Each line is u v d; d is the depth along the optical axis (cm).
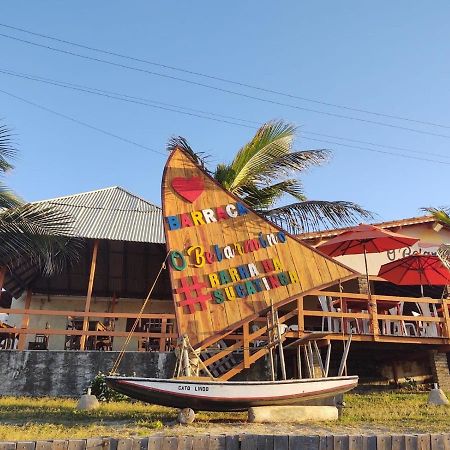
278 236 1261
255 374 1409
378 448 749
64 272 2023
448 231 2028
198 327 1123
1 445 680
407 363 1698
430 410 1134
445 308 1528
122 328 2120
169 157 1305
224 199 1281
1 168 1475
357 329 1510
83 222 1798
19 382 1344
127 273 2044
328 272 1241
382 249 1625
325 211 1642
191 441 737
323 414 1012
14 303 2223
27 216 1480
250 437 752
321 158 1734
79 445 708
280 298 1195
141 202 2162
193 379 973
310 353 1179
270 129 1734
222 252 1215
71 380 1360
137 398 965
